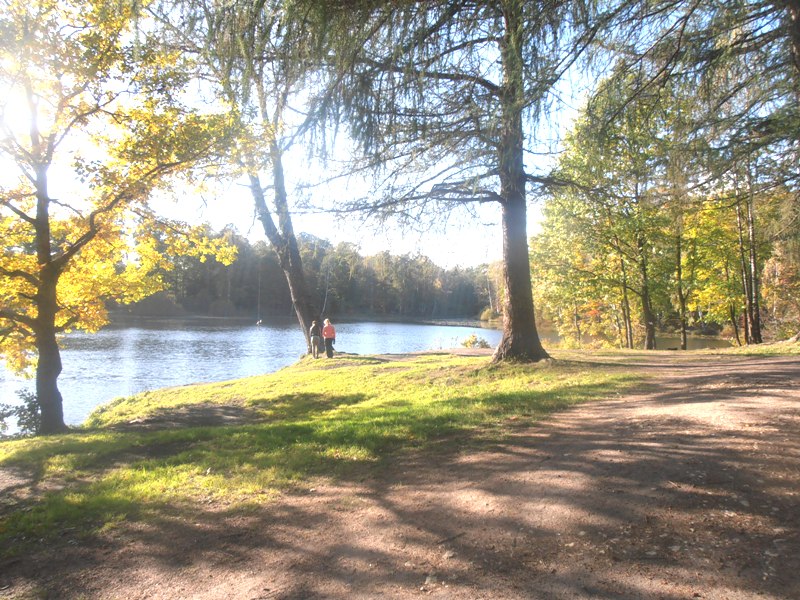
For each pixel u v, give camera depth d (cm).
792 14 483
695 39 507
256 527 428
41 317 1137
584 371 1093
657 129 624
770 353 1482
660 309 2905
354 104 491
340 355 2003
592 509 385
